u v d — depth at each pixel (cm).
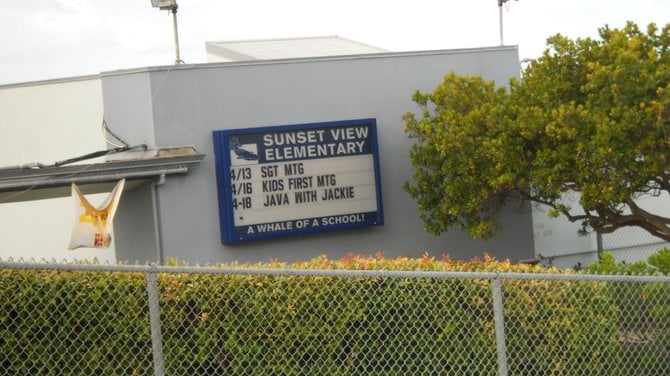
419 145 1955
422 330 886
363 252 1975
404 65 2014
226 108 1886
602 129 1634
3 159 2423
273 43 2647
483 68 2073
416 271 888
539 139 1752
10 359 752
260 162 1883
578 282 944
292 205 1903
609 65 1722
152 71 1839
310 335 843
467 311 902
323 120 1950
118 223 2025
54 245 2462
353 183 1948
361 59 1984
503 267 1024
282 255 1917
